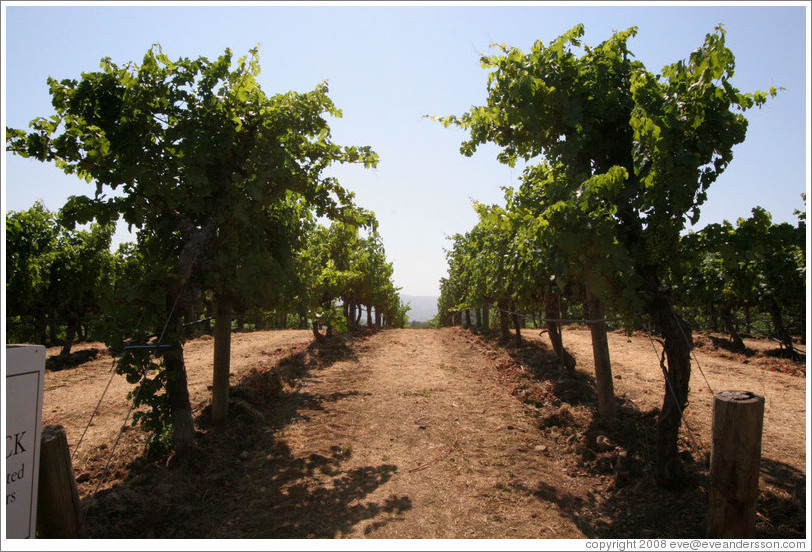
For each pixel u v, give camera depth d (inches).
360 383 431.5
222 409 295.4
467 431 299.1
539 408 341.7
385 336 829.2
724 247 196.4
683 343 200.8
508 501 207.3
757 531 170.4
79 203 240.1
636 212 213.5
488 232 506.0
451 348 655.8
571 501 207.5
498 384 423.8
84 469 231.0
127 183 243.0
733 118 183.5
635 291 204.5
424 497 211.9
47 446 146.9
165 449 242.7
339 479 231.5
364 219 315.6
